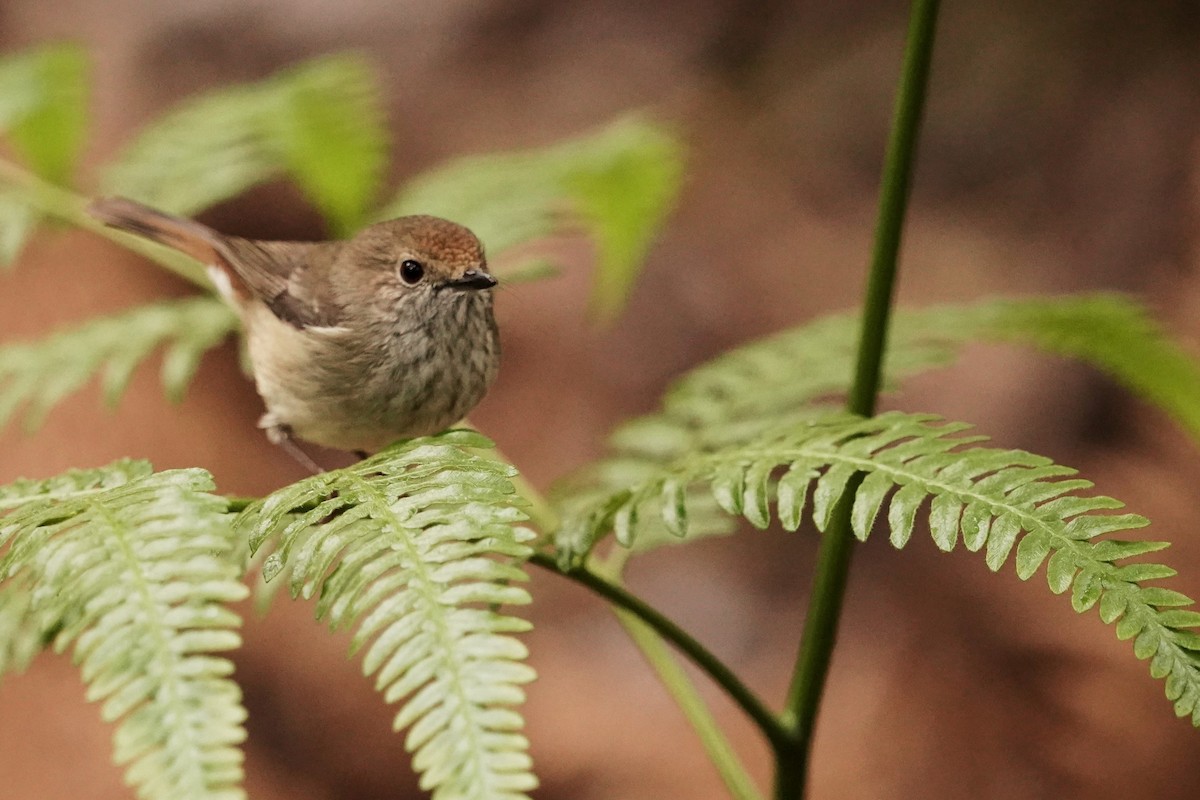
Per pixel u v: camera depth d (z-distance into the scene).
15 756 10.45
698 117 15.74
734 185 15.19
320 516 3.96
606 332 14.05
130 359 7.09
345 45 15.92
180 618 3.44
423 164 15.41
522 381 13.91
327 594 3.68
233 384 13.13
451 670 3.36
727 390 6.98
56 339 7.20
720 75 16.11
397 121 15.64
